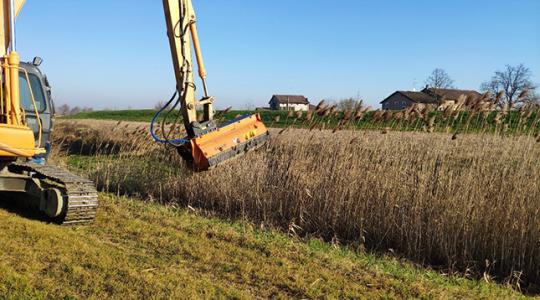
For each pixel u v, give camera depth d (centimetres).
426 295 475
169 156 1046
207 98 662
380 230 685
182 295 421
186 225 690
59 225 646
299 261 556
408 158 735
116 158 1183
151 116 4700
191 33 655
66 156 1465
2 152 598
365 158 763
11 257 488
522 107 685
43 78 800
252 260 546
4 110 624
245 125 669
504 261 592
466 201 622
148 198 936
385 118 770
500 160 660
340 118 828
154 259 520
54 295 407
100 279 443
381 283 504
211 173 865
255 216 791
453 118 734
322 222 730
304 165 792
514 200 597
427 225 644
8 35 632
